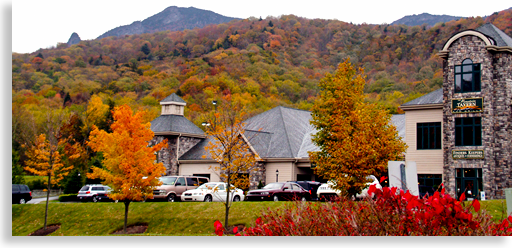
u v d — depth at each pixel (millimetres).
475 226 7516
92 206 28922
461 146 29297
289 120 41875
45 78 105688
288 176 35812
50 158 26859
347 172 22297
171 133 41844
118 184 24922
